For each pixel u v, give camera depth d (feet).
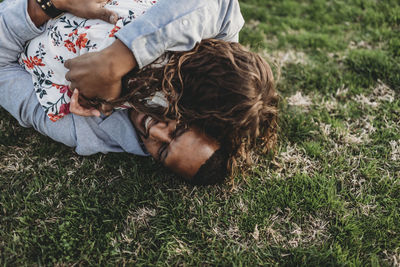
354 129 7.38
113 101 5.24
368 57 8.96
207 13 5.03
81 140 6.07
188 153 5.32
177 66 4.96
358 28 10.50
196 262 5.32
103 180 6.29
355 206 6.13
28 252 5.22
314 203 6.01
